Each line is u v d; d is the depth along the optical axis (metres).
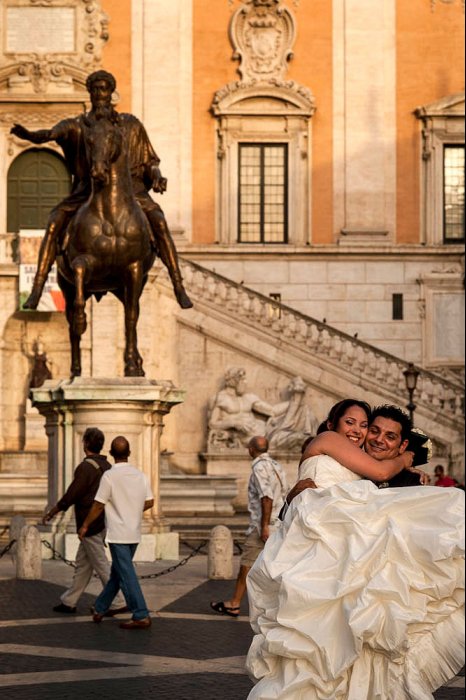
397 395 36.31
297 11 44.12
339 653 6.58
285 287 43.19
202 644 12.50
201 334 36.97
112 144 19.81
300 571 6.67
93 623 14.00
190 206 43.56
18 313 39.12
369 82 44.09
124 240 20.14
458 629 6.62
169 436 36.84
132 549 13.69
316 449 7.20
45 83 43.28
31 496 31.86
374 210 43.91
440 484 27.89
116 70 43.72
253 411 36.19
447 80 44.16
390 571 6.58
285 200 44.03
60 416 20.09
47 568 19.30
